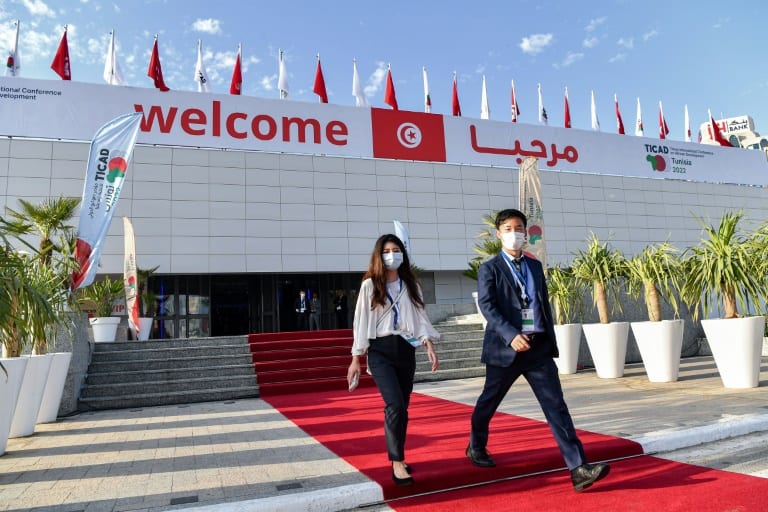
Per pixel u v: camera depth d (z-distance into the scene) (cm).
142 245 1806
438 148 2216
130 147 805
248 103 1989
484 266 336
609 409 539
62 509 293
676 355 741
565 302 913
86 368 845
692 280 698
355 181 2094
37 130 1725
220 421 607
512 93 2619
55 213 1145
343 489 303
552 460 349
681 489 290
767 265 640
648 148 2581
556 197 2367
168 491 320
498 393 328
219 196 1917
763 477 302
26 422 542
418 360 1020
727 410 486
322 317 2156
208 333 1992
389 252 333
